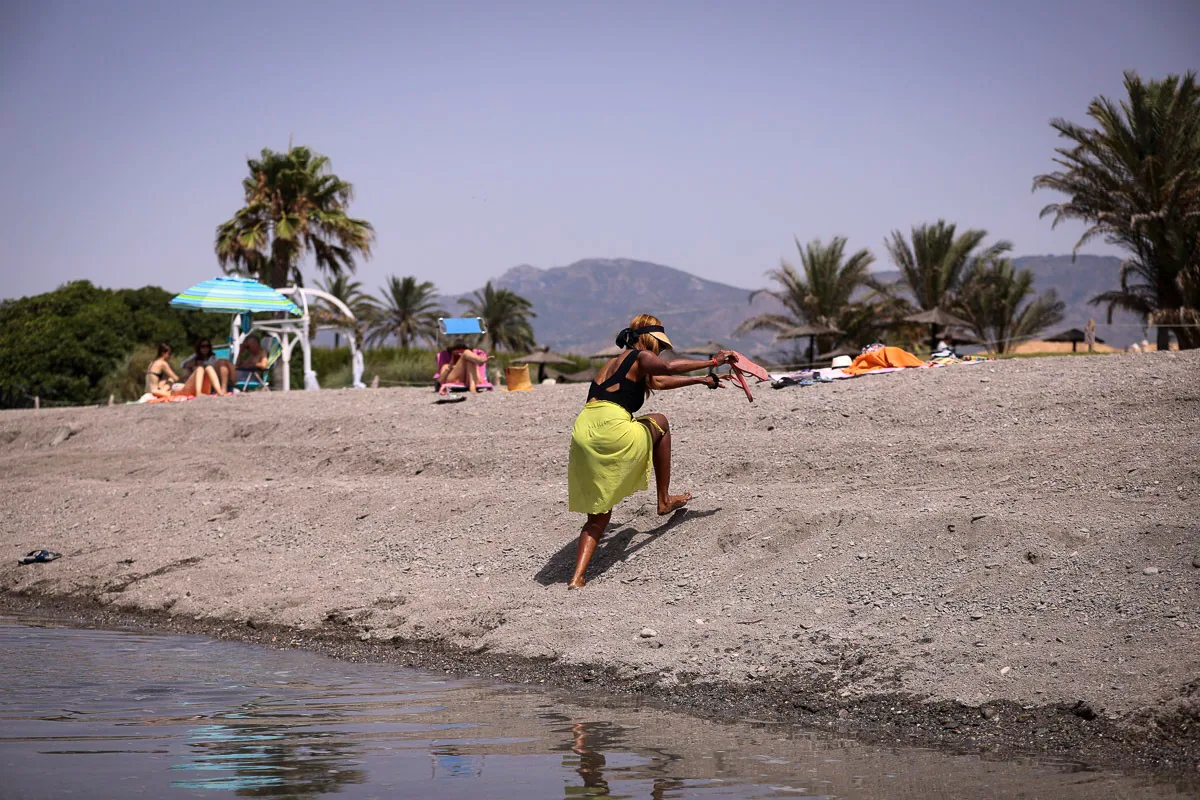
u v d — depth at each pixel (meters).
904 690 5.73
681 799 4.02
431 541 9.77
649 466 8.29
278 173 43.84
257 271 44.44
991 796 4.10
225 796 3.98
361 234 45.03
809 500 8.64
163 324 44.31
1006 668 5.73
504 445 12.68
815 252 48.47
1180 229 32.88
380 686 6.29
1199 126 33.44
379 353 35.28
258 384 22.20
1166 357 12.27
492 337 87.25
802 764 4.59
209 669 6.78
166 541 11.09
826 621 6.76
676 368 8.21
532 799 4.00
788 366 31.50
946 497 8.29
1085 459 8.70
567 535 9.12
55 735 4.93
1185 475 7.89
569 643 7.08
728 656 6.51
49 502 13.23
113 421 18.83
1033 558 6.86
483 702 5.85
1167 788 4.23
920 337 47.09
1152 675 5.32
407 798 3.99
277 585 9.29
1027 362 12.95
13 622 8.76
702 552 8.20
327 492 11.63
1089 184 34.59
